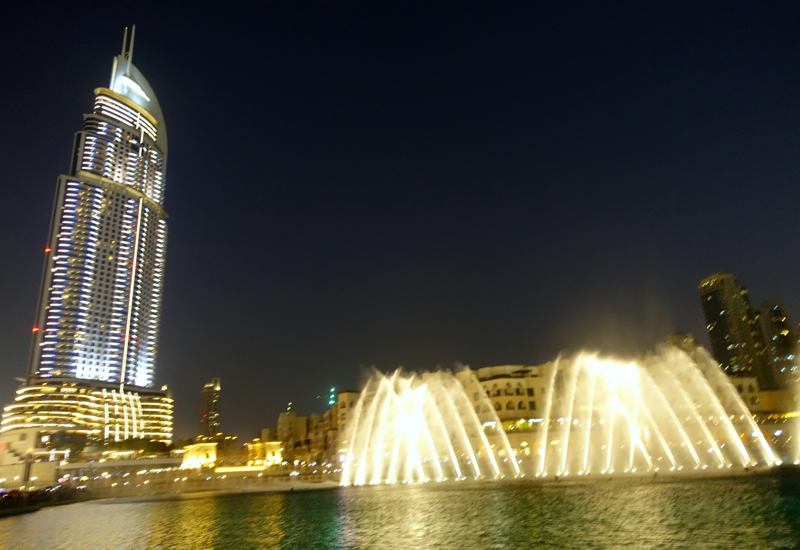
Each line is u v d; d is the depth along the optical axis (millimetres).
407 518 57062
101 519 72062
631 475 100562
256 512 71125
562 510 55375
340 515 62938
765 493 58719
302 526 55375
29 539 54594
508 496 72625
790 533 38750
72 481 168750
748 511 48062
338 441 170750
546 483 91750
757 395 147375
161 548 45906
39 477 183125
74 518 75438
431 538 44594
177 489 131250
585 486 80125
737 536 38750
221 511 75125
